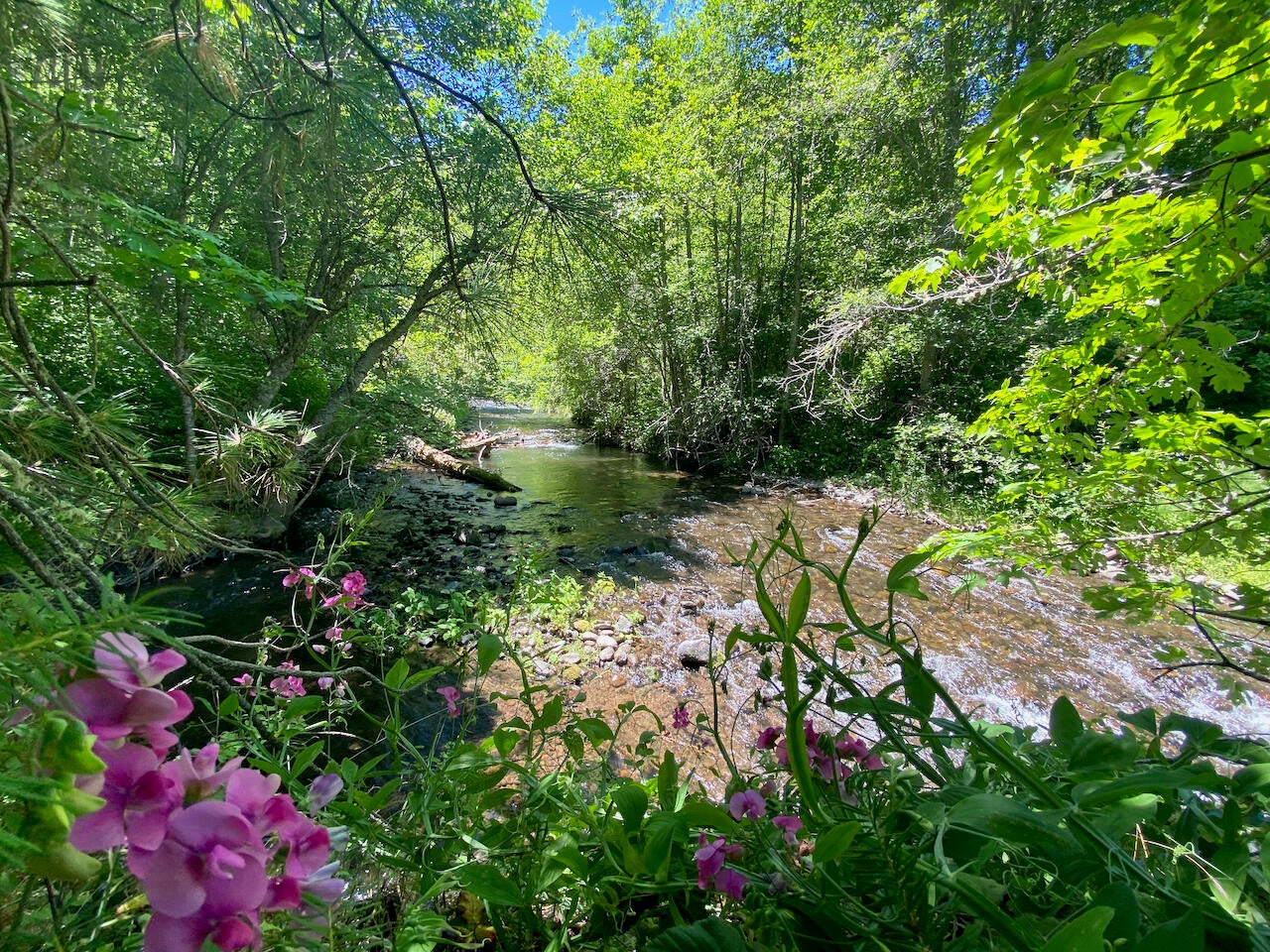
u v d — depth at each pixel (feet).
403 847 2.68
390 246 17.62
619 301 18.15
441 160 12.91
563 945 2.33
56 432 3.11
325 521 21.97
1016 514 6.09
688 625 15.19
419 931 2.00
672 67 35.27
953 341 27.73
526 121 21.21
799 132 28.19
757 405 35.22
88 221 4.11
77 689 1.16
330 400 21.39
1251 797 2.26
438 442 24.90
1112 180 5.63
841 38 27.12
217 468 4.38
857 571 18.62
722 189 31.94
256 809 1.39
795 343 32.76
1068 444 5.72
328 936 1.59
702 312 36.91
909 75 25.04
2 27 3.24
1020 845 1.66
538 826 2.79
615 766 8.13
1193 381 4.81
